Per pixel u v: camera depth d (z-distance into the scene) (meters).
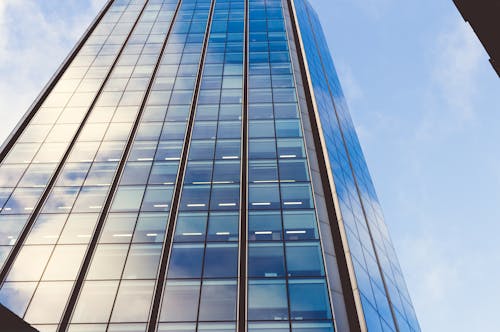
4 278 20.36
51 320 18.52
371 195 40.41
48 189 26.14
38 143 29.95
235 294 19.73
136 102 33.91
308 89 36.50
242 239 22.62
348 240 22.88
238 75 36.94
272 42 42.06
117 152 29.14
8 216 24.06
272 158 28.27
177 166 27.86
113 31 45.47
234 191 25.75
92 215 24.27
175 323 18.48
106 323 18.47
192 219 23.89
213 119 31.97
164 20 47.50
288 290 19.88
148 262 21.39
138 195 25.70
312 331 18.17
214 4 51.19
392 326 23.28
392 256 35.75
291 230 23.08
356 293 19.80
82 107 33.47
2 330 5.63
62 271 20.78
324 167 28.11
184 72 37.59
